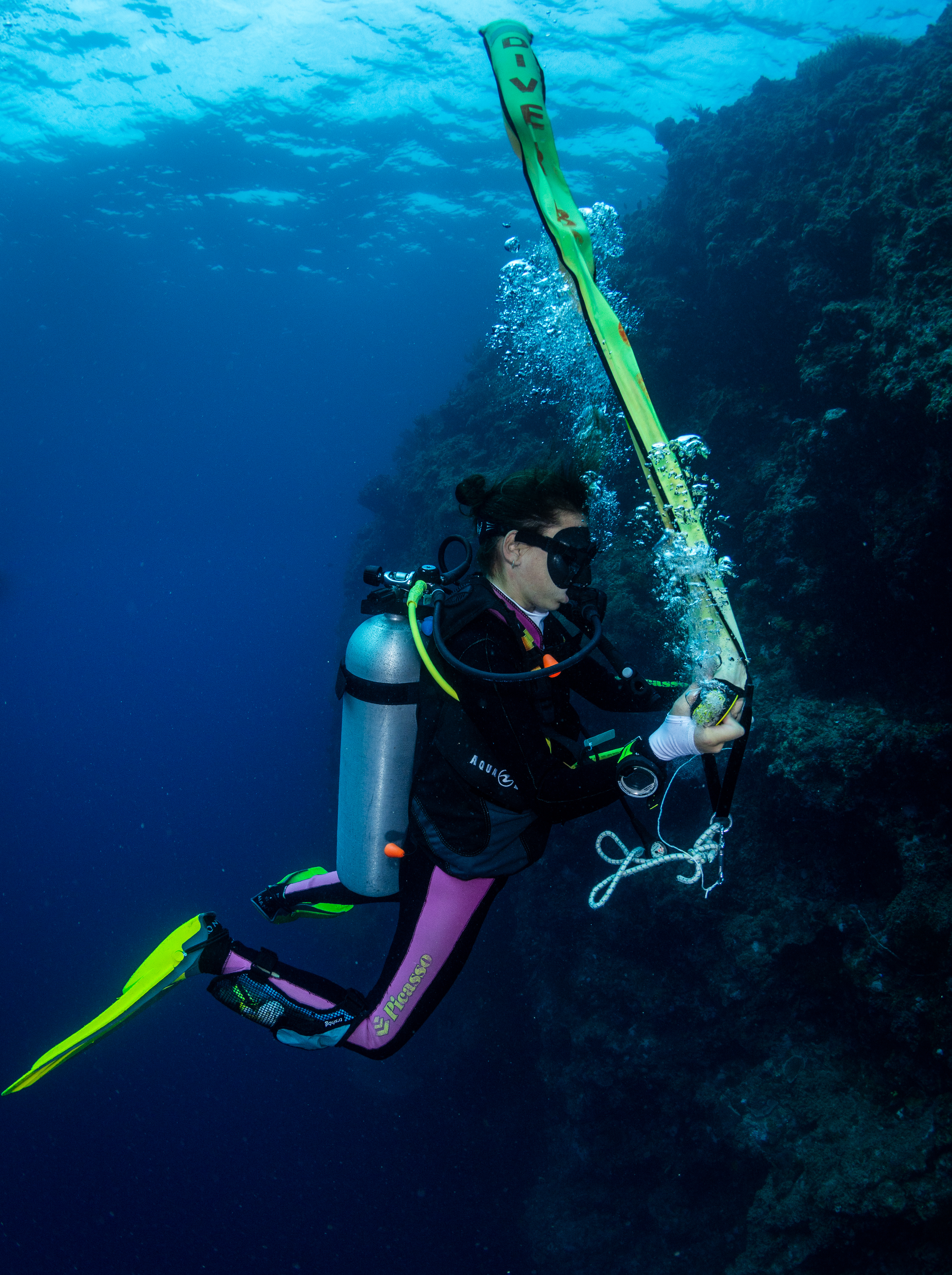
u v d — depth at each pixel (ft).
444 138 90.84
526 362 48.08
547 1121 53.21
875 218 31.81
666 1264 39.09
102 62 80.33
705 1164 38.34
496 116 85.40
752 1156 33.47
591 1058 41.75
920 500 28.32
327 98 85.25
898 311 28.09
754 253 36.94
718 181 41.14
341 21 73.20
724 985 35.81
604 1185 44.52
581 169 93.40
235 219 117.29
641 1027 39.78
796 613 33.50
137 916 137.39
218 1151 84.48
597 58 73.31
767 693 33.68
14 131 93.20
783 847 34.50
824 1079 32.42
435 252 126.00
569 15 67.97
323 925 79.36
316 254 129.80
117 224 120.57
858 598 31.99
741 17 67.72
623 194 100.94
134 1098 93.09
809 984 33.47
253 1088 87.56
